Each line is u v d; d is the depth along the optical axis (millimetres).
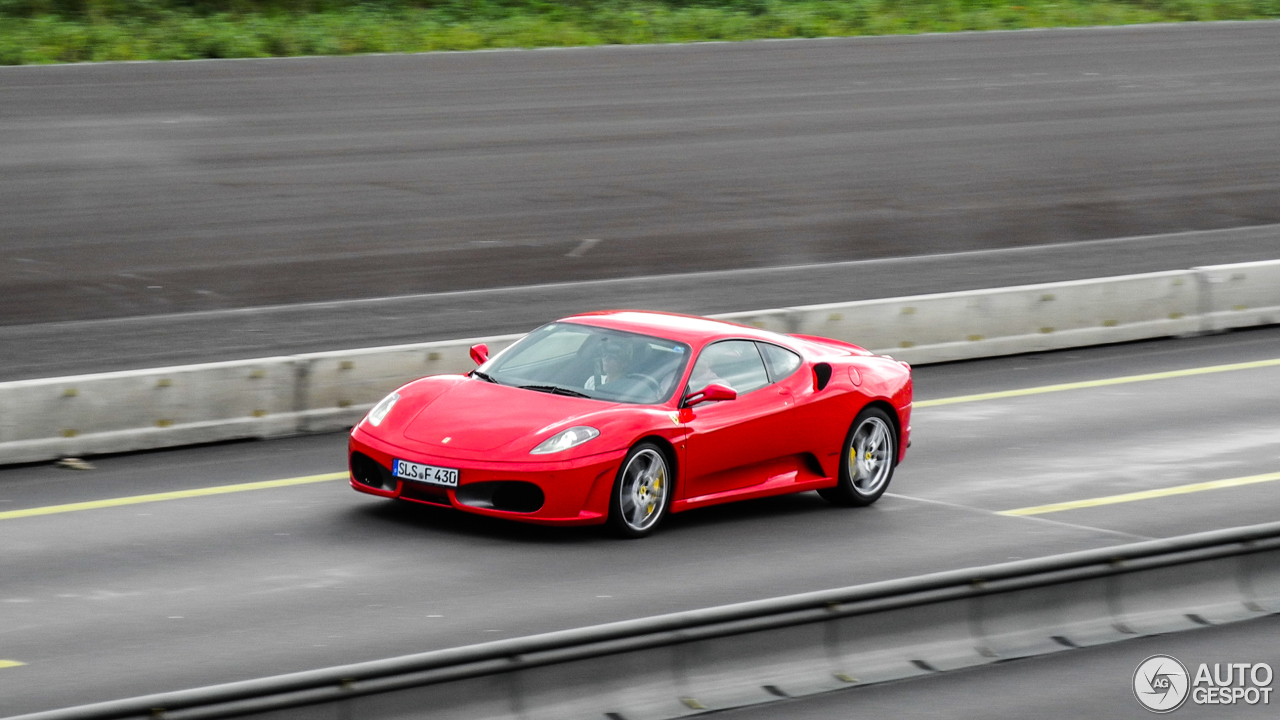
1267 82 60312
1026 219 42656
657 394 17422
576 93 52531
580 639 11336
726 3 67188
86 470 19688
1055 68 60375
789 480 18500
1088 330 31172
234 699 9727
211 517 17500
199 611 13953
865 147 48562
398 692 10484
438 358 23484
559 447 16312
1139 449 22859
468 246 36562
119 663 12430
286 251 35188
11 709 11266
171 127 45125
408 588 14875
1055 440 23375
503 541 16750
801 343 19406
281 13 60250
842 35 64062
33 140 42719
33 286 31438
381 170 42562
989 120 52812
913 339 28859
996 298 29969
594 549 16547
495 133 47094
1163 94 57688
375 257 35156
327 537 16719
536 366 18094
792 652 12484
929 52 61750
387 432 16969
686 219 40156
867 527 18172
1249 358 30469
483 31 59906
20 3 56875
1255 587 15336
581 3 65500
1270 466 21953
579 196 41531
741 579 15680
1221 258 39375
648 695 11664
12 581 14758
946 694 12523
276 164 42406
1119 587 14484
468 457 16250
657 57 58312
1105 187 46406
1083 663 13508
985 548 17359
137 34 55281
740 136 48750
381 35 58094
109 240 35094
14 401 19766
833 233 39781
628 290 33281
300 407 22234
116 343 27609
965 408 25578
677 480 17266
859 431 19188
